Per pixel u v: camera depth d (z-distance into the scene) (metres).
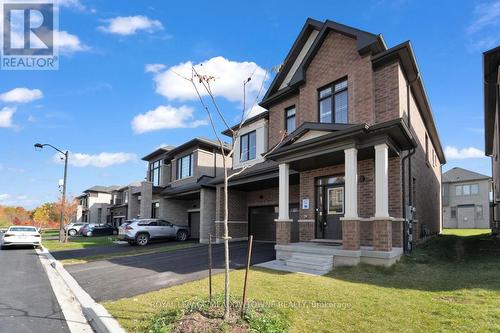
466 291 6.67
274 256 12.38
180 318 4.98
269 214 18.95
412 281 7.84
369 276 8.46
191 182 24.48
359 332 4.69
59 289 8.52
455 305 5.76
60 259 13.83
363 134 9.77
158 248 17.11
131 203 30.77
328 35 13.53
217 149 25.14
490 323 4.85
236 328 4.55
